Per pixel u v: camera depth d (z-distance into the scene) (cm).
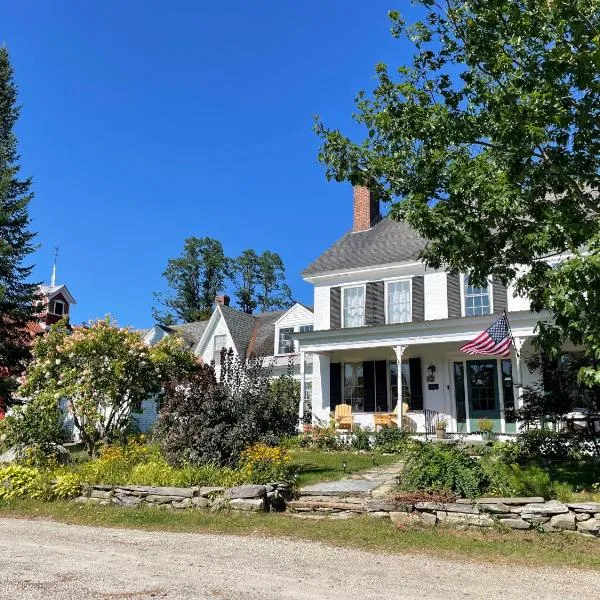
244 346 3038
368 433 1683
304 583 540
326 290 2211
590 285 676
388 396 2025
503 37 827
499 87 845
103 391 1364
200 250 6931
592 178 855
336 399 2097
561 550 648
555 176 852
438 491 811
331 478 1076
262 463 994
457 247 855
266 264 7369
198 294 6875
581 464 1052
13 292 2436
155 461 1111
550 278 748
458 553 650
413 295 2000
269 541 723
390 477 1072
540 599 493
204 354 3095
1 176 2755
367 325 2022
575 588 524
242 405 1145
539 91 784
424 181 865
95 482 1019
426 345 1930
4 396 2189
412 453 909
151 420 2756
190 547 696
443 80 898
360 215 2409
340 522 800
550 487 806
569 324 747
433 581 546
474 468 837
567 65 757
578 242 771
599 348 711
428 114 858
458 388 1912
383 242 2205
